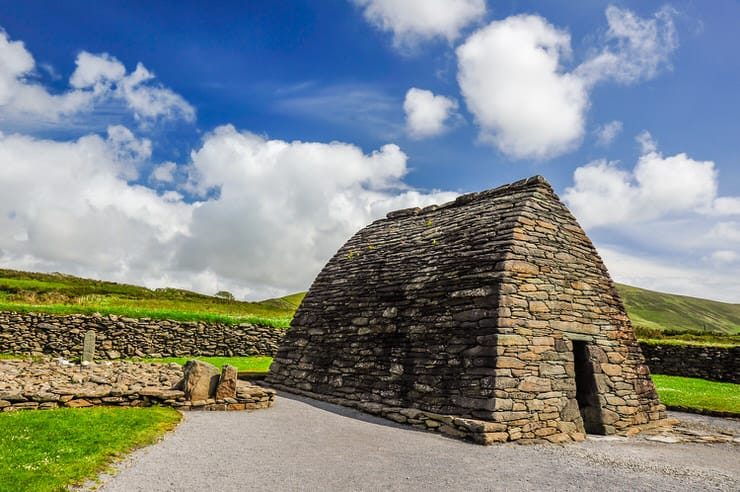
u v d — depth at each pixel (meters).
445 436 10.96
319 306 18.03
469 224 14.69
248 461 8.34
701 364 26.45
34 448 7.81
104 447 8.20
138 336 24.17
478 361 11.52
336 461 8.66
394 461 8.82
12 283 40.50
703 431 13.30
